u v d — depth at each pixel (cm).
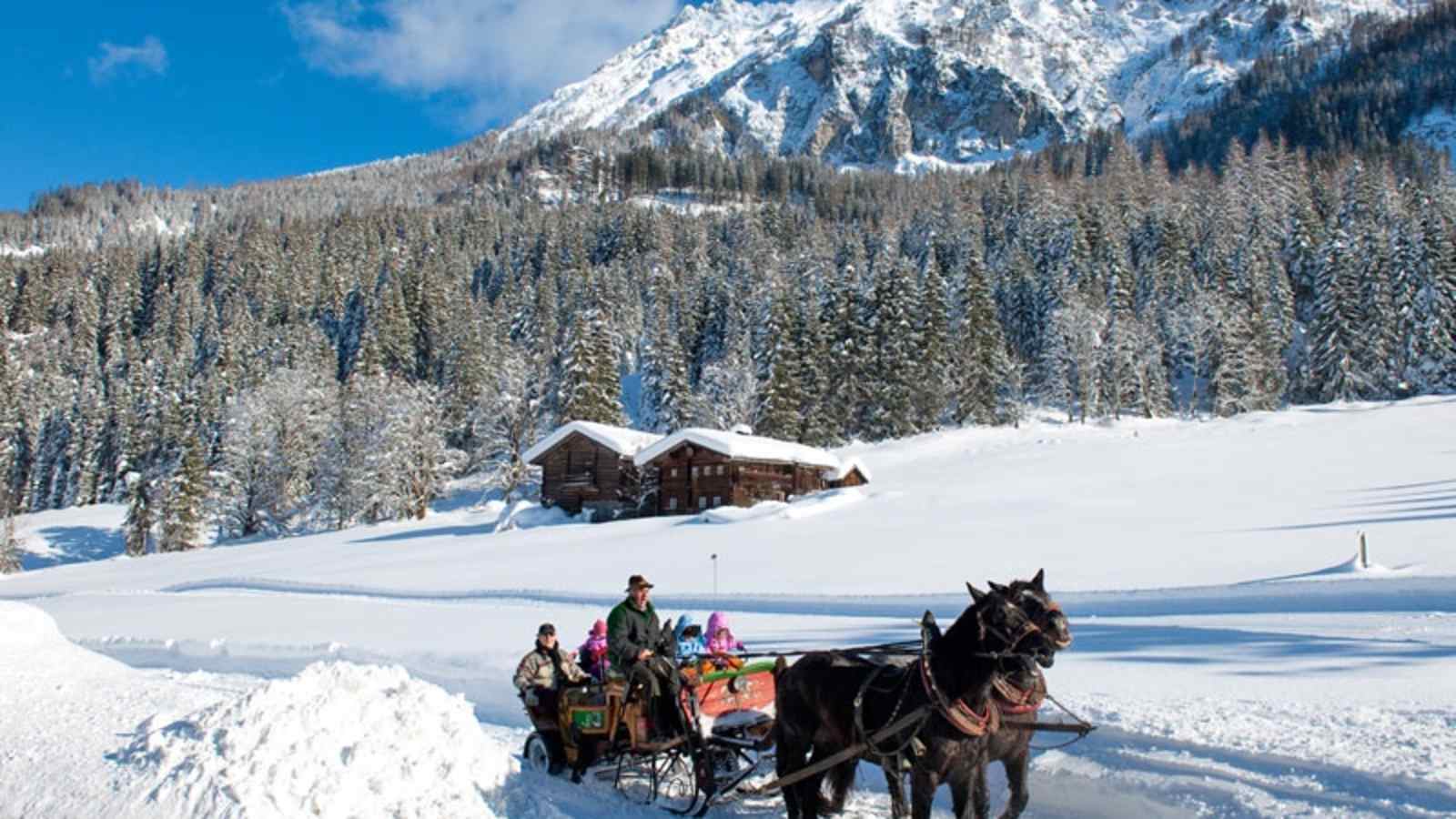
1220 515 3512
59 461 11288
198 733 767
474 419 8625
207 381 10450
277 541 6359
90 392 11519
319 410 8475
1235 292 9544
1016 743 700
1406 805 580
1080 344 8525
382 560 4528
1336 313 8269
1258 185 12788
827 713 777
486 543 4838
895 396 8000
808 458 5819
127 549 7881
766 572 2962
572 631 1920
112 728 884
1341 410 7444
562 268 15012
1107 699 897
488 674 1527
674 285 13188
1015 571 2605
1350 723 740
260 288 15188
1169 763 715
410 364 11531
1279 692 882
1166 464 5456
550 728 995
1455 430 5756
